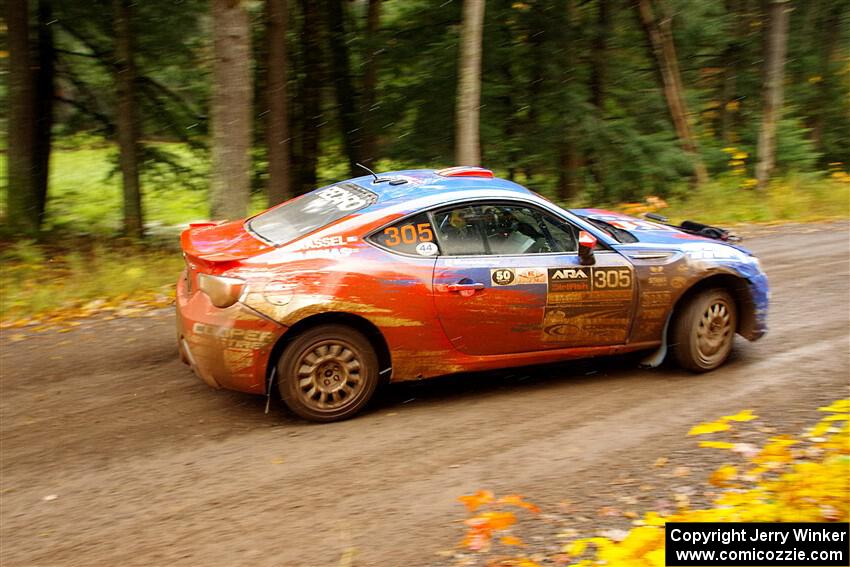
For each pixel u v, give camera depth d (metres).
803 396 5.20
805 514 3.41
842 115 24.77
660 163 17.14
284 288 4.67
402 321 4.91
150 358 6.16
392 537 3.58
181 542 3.57
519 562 3.33
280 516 3.79
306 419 4.91
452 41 17.09
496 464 4.33
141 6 15.45
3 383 5.63
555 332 5.32
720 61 21.42
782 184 16.34
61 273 9.73
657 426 4.80
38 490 4.07
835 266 9.40
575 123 17.12
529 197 5.35
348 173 19.52
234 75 9.27
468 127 12.09
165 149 18.69
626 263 5.42
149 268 9.29
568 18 17.19
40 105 17.28
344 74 18.91
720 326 5.77
